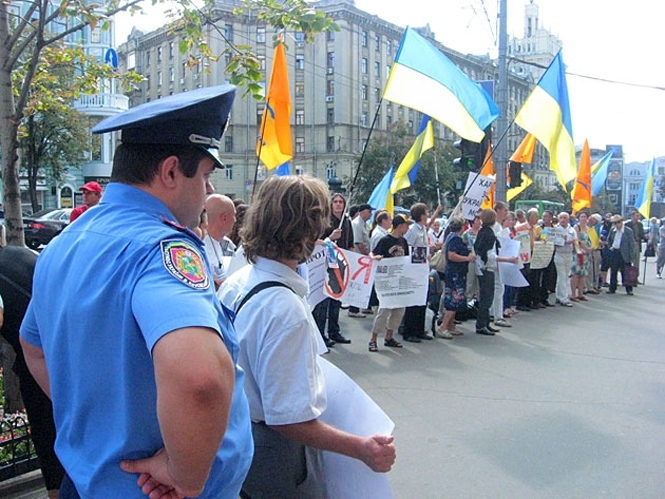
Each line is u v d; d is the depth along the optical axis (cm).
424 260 800
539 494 394
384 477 207
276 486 203
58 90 693
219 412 123
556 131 1021
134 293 129
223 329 147
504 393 607
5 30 448
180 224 156
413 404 570
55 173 2811
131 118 145
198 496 140
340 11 5319
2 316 256
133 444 134
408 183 1273
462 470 429
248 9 548
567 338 884
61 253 149
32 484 375
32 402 272
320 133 5478
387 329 808
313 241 206
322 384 197
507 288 1071
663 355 780
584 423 524
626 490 401
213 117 154
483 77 6381
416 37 869
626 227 1425
